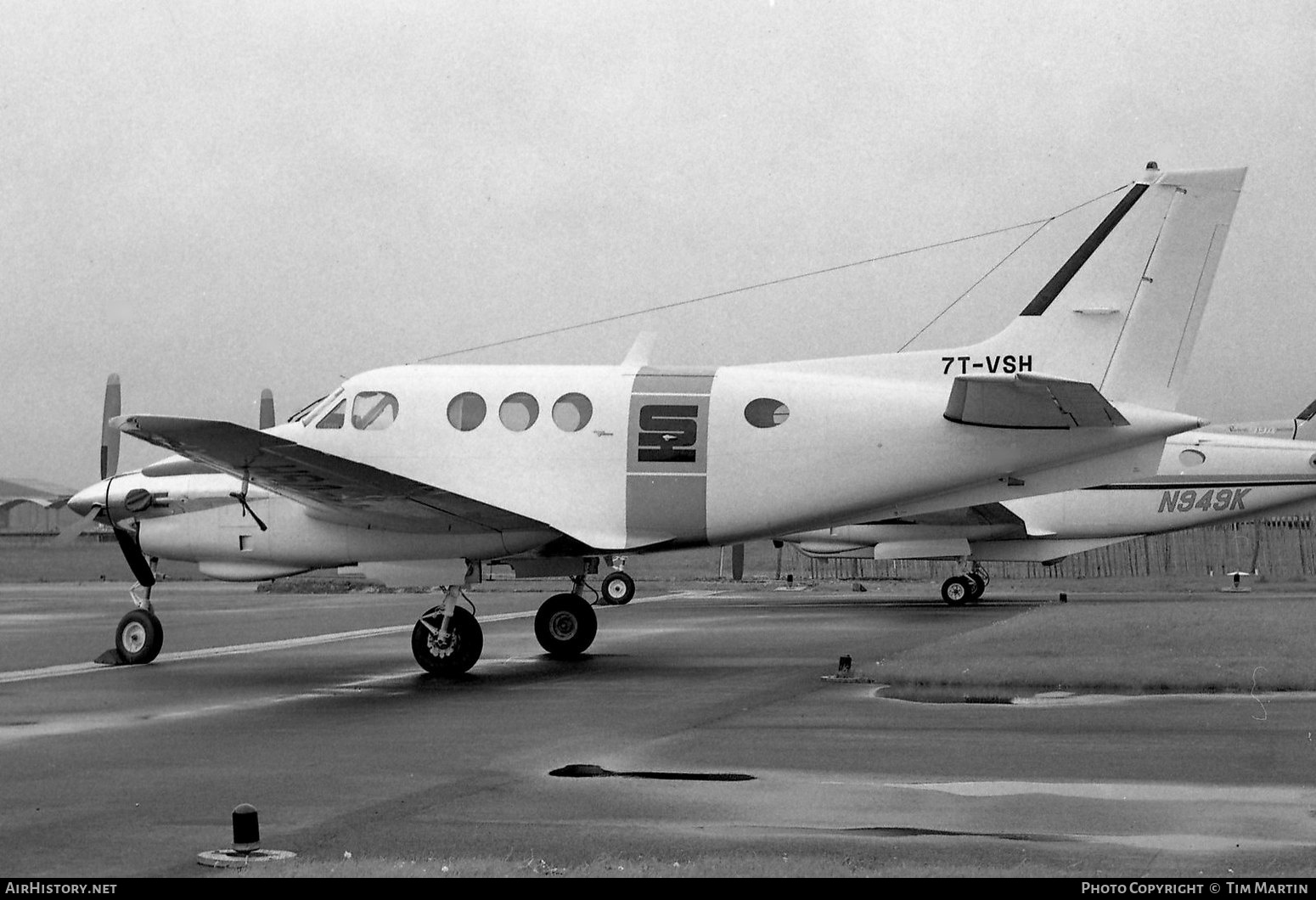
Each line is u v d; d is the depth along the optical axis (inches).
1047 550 1175.0
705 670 590.6
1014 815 279.9
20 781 336.5
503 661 645.9
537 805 299.0
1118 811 282.0
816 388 613.9
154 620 664.4
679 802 298.5
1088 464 607.5
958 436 598.5
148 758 370.3
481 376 633.0
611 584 1204.5
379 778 335.9
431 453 622.8
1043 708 432.5
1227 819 273.1
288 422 656.4
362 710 471.2
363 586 1649.9
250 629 901.8
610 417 614.5
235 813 258.2
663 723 420.8
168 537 636.1
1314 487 1140.5
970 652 592.4
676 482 608.4
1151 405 621.9
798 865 243.4
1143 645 587.2
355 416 633.6
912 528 1165.7
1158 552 1910.7
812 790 309.3
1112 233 627.2
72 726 437.4
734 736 390.6
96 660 665.0
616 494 611.5
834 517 618.2
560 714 450.3
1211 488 1154.0
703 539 617.9
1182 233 620.7
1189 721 398.0
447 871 243.0
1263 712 413.1
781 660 634.2
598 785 322.0
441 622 590.6
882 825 273.3
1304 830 263.6
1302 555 1833.2
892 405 605.6
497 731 413.4
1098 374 625.3
